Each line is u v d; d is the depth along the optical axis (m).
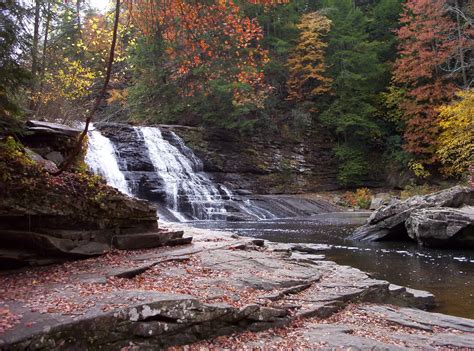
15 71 7.76
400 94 38.66
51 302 5.29
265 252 10.92
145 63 28.80
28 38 8.42
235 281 7.45
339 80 41.88
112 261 8.23
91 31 16.30
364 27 46.00
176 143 33.56
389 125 42.62
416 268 12.27
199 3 9.77
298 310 6.63
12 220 7.94
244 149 37.44
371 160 41.19
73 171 9.88
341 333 5.89
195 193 29.66
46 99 15.30
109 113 33.53
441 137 32.56
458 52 33.59
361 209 34.31
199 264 8.48
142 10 9.71
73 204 8.53
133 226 9.83
